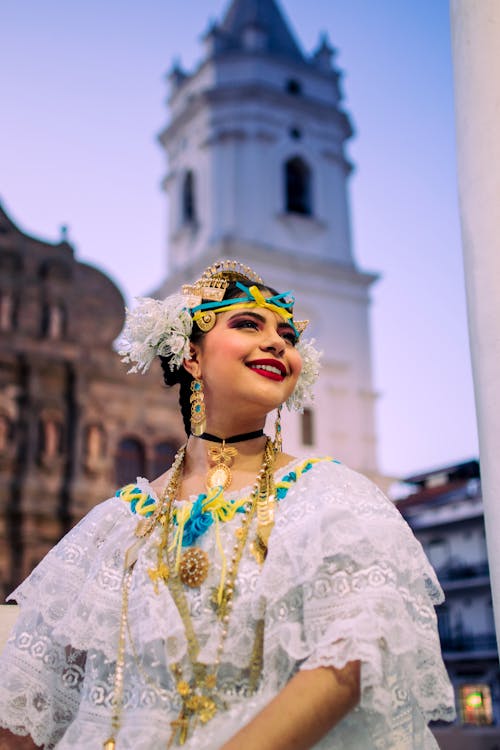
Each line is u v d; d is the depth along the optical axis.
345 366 23.62
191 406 1.98
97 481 17.98
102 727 1.64
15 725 1.76
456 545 24.94
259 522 1.66
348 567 1.48
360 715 1.46
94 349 18.95
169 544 1.73
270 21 27.30
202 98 24.77
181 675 1.56
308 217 24.66
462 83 1.96
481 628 23.50
